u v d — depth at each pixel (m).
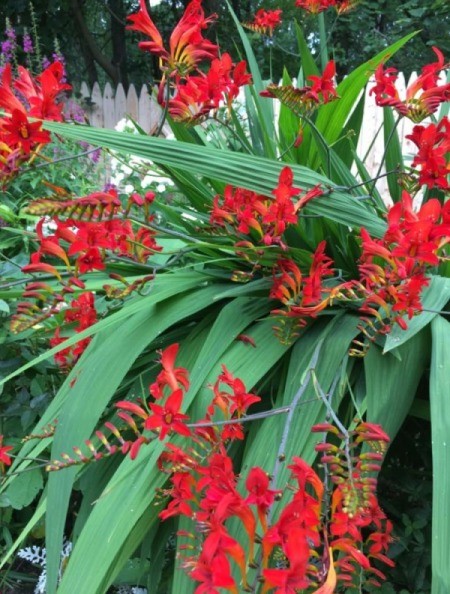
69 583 0.91
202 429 1.01
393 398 1.09
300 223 1.42
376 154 4.45
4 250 2.26
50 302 1.29
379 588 1.32
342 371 1.10
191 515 0.97
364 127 4.46
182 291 1.31
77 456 1.07
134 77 9.01
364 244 1.07
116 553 0.93
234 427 1.02
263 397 1.29
